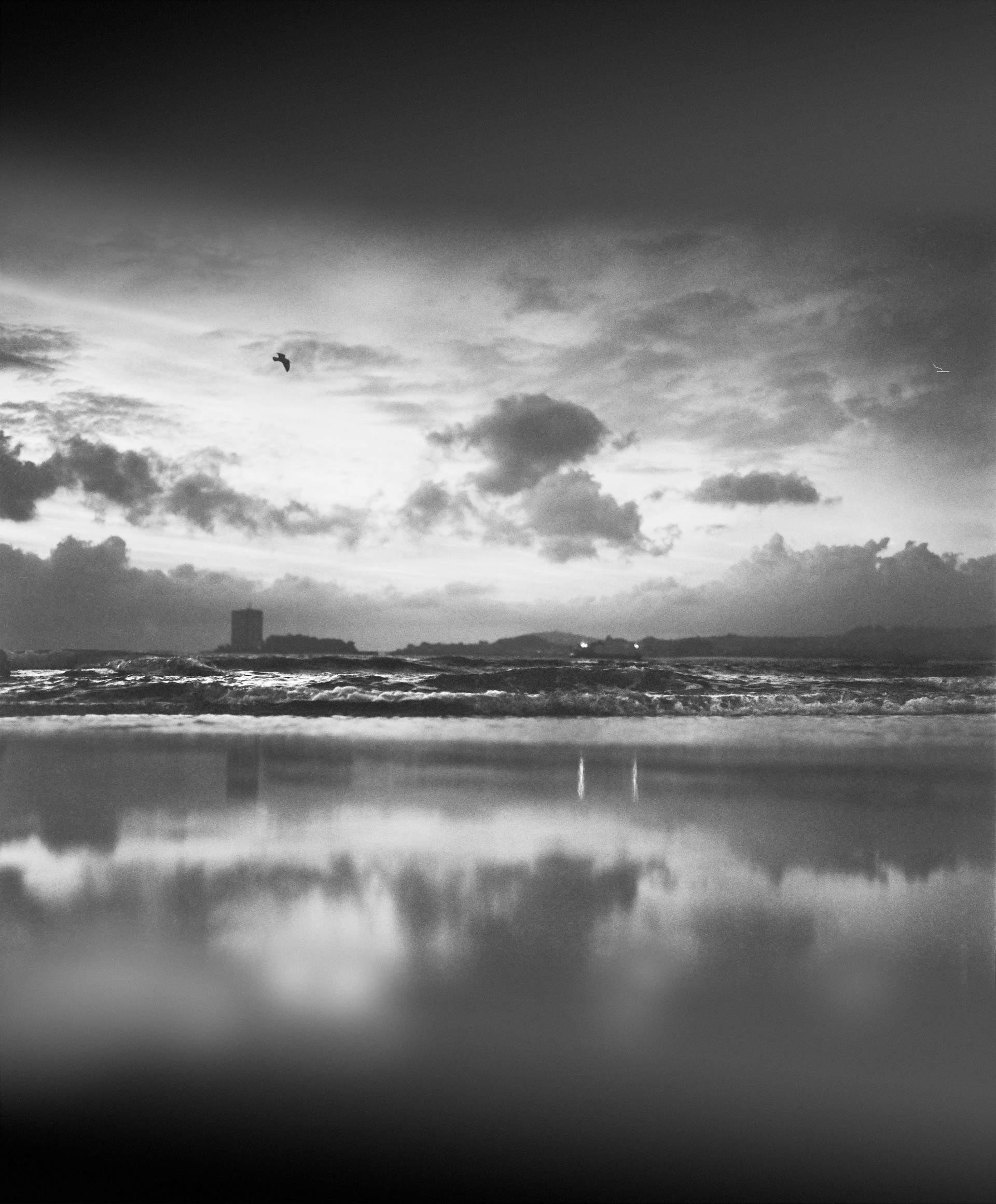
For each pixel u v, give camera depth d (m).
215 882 3.51
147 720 10.20
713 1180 1.70
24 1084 2.00
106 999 2.39
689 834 4.53
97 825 4.58
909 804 5.47
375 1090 1.99
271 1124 1.87
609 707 12.07
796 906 3.29
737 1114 1.90
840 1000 2.45
